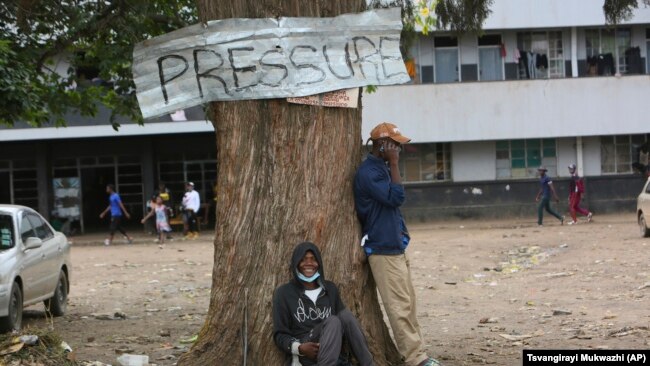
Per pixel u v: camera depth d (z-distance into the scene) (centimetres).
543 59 3572
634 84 3519
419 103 3488
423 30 1132
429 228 3366
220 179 738
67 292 1480
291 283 702
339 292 727
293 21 725
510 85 3500
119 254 2664
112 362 924
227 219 727
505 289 1573
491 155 3606
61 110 1566
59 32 1412
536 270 1839
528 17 3441
